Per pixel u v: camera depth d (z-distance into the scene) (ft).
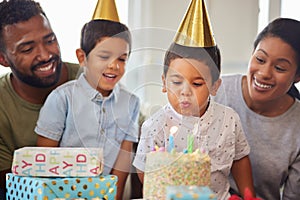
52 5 4.48
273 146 4.37
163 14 4.82
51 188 3.12
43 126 4.00
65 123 3.97
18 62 4.23
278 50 4.30
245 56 4.78
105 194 3.26
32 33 4.21
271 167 4.35
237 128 4.05
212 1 4.77
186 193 2.47
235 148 4.08
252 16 4.82
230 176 4.25
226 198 3.97
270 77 4.33
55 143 3.99
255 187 4.42
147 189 3.10
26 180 3.23
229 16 4.79
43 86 4.29
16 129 4.22
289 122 4.37
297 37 4.29
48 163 3.28
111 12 3.94
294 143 4.33
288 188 4.40
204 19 3.79
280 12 4.85
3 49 4.23
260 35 4.40
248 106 4.43
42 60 4.26
